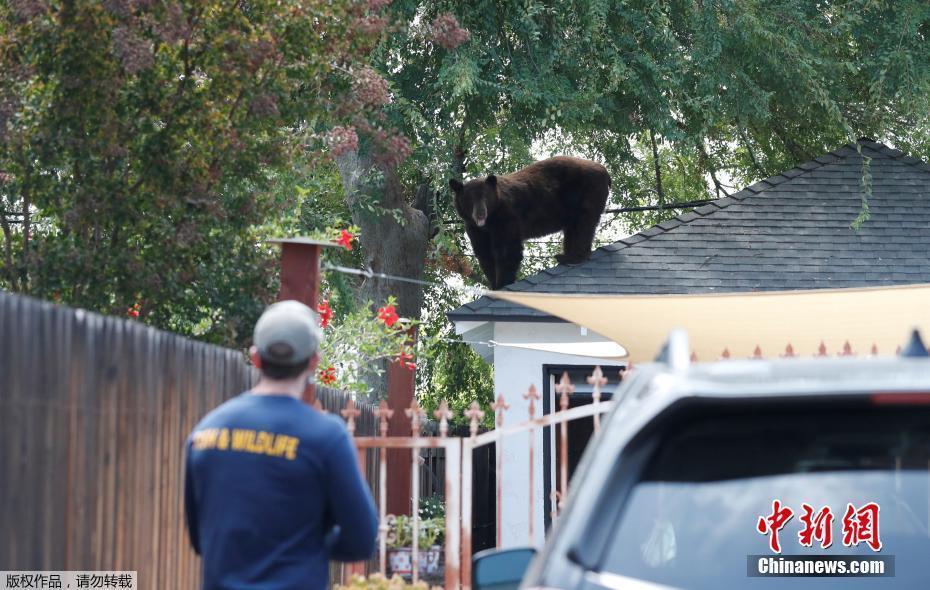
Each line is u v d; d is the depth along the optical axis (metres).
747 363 7.36
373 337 28.50
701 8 41.44
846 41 45.22
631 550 6.29
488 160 47.97
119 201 20.02
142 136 20.72
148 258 20.64
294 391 9.41
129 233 21.19
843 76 44.84
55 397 9.69
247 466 9.01
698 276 34.28
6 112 19.66
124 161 20.53
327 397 20.20
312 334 9.45
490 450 38.34
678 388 6.44
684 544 6.49
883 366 6.79
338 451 9.11
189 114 20.66
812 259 34.91
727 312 21.22
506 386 33.28
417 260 49.56
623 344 22.48
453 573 17.55
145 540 12.34
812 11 44.31
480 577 8.16
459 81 37.44
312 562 9.05
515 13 40.03
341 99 23.75
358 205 47.16
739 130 43.75
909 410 6.27
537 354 33.31
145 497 12.32
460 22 39.62
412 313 49.25
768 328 21.47
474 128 43.25
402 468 27.89
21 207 22.69
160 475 12.91
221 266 21.53
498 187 36.22
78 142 19.88
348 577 18.83
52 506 9.62
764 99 41.38
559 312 22.14
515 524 32.78
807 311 20.86
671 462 6.68
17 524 8.83
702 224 36.62
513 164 47.78
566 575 6.01
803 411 6.37
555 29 40.19
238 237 22.30
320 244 16.77
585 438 35.69
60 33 19.72
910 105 40.91
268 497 8.94
